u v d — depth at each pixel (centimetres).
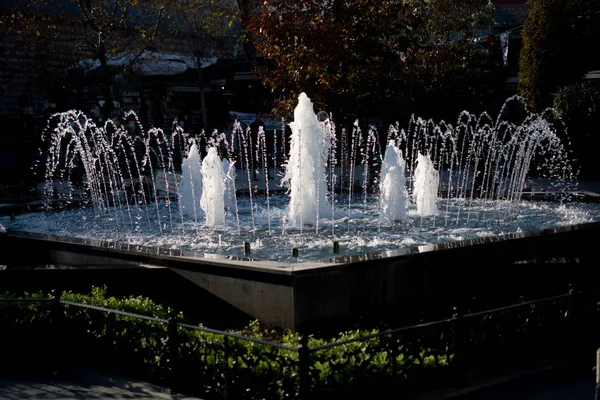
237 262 636
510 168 2022
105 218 1252
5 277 723
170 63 2247
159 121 2459
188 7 2180
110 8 2266
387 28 1778
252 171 2169
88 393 527
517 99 2309
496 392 517
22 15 1909
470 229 1014
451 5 2228
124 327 573
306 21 1712
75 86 2134
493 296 699
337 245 825
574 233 797
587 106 2019
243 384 489
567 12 2170
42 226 1158
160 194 1570
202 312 664
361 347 508
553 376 551
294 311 583
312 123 1100
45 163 1917
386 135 2173
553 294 700
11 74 2108
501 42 2556
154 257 699
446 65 2205
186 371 527
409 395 509
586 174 2028
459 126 2336
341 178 1798
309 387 450
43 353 598
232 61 2591
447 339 527
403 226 1062
